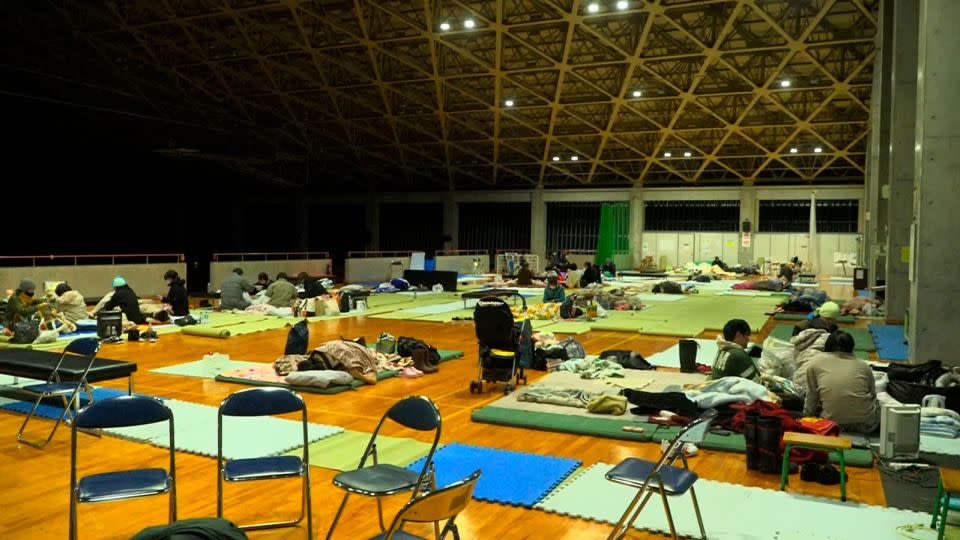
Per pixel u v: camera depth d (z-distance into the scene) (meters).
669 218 42.88
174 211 45.41
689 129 34.31
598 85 30.72
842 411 6.57
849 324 16.17
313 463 5.99
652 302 20.73
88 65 31.81
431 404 4.33
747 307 19.22
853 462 5.95
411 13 26.05
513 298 20.16
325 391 8.66
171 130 35.56
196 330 13.41
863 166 37.56
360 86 31.70
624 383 9.16
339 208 49.69
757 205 40.66
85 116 32.97
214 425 7.08
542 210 44.50
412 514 3.07
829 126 33.06
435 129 37.22
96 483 4.06
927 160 10.27
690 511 4.95
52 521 4.77
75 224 39.50
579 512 4.90
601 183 43.88
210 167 40.34
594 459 6.15
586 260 40.69
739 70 27.25
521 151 39.16
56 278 18.98
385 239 48.28
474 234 46.50
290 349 10.19
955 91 10.12
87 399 7.98
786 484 5.47
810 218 38.28
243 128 37.38
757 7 22.48
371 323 15.62
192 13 26.53
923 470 5.88
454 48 26.62
